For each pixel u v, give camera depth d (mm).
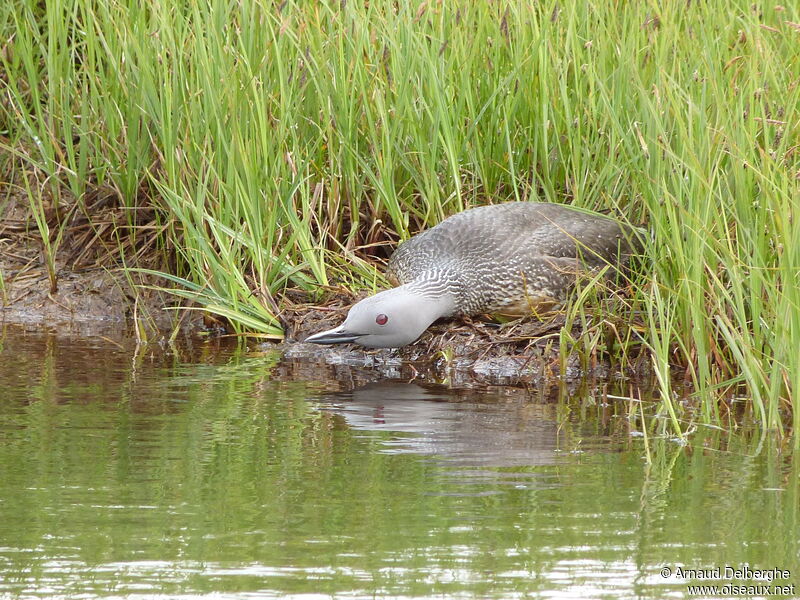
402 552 9344
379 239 18875
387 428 12844
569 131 17797
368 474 11172
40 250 19859
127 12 18672
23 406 13516
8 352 16406
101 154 19562
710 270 14023
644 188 16000
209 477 11039
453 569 9055
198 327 18312
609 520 10086
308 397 14289
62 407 13508
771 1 18188
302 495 10570
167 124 18078
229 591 8656
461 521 9992
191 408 13586
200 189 17594
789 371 12883
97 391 14312
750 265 13992
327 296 17938
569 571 9062
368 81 18672
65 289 19156
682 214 14500
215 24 18375
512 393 14711
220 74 18109
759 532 9844
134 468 11281
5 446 11930
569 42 18188
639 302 16047
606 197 17594
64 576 8859
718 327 14805
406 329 16109
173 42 18156
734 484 11047
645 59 17781
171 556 9234
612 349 16047
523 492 10719
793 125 15430
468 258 16797
